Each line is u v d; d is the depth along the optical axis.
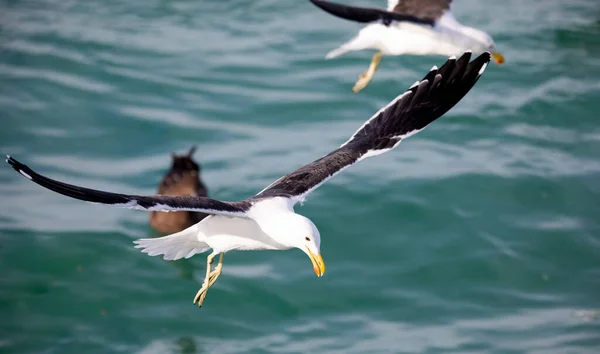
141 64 21.16
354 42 14.26
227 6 24.08
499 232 16.03
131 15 23.48
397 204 16.56
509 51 21.78
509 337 13.71
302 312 14.31
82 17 23.30
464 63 10.91
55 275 14.89
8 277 14.75
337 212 16.38
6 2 23.88
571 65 21.22
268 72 20.95
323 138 18.42
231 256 15.51
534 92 20.14
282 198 9.66
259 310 14.35
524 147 18.33
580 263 15.38
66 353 13.38
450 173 17.34
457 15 23.45
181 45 22.05
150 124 18.98
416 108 10.72
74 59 21.20
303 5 24.31
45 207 16.56
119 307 14.37
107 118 19.14
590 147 18.36
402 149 18.28
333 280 14.92
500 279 15.05
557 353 13.34
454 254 15.52
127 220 16.58
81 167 17.62
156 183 17.19
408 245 15.72
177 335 13.86
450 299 14.61
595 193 16.97
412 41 13.96
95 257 15.36
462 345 13.55
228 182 16.98
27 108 19.30
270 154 17.92
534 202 16.75
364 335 13.81
